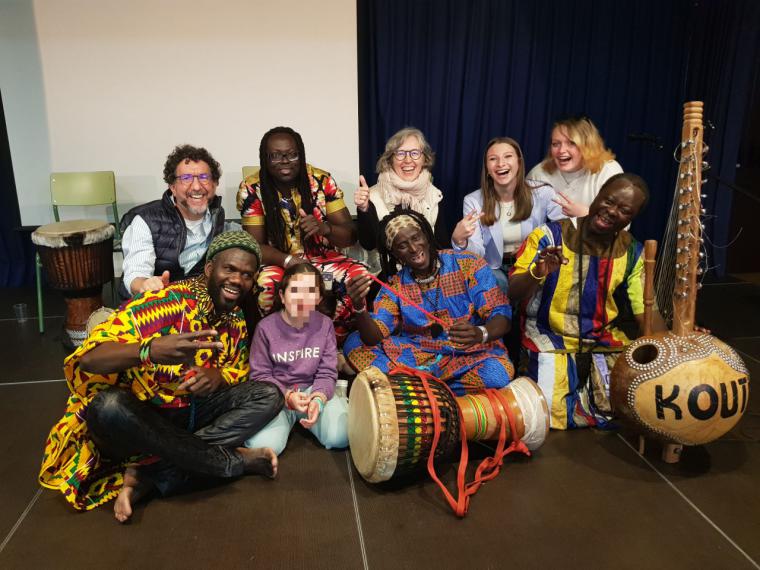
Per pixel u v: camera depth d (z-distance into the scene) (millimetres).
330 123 4305
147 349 1763
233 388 2186
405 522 1937
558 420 2490
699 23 4414
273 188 2979
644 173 4781
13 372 3084
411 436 1973
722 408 2021
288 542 1844
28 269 4625
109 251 3504
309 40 4145
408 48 4281
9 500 2043
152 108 4164
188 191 2754
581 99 4570
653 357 2121
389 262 2703
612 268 2439
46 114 4125
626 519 1946
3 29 3975
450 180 4590
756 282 4613
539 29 4367
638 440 2406
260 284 2855
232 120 4230
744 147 4660
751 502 2029
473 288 2451
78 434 1976
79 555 1792
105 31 4012
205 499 2045
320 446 2385
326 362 2375
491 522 1935
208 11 4039
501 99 4473
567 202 2963
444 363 2438
